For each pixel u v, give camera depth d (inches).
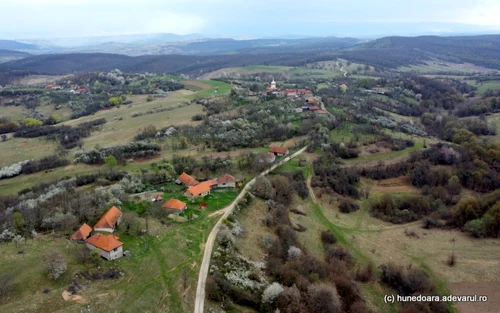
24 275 2642.7
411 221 4891.7
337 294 3193.9
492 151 6269.7
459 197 5369.1
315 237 4338.1
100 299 2564.0
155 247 3262.8
